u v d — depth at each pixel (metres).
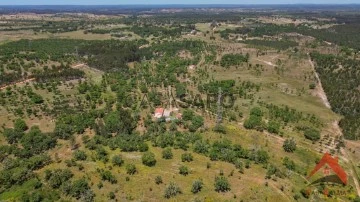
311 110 142.25
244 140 109.62
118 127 113.50
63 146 104.38
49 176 80.31
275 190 78.94
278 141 112.56
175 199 73.25
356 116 134.38
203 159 92.12
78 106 139.50
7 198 73.44
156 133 108.56
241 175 84.62
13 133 109.81
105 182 78.69
